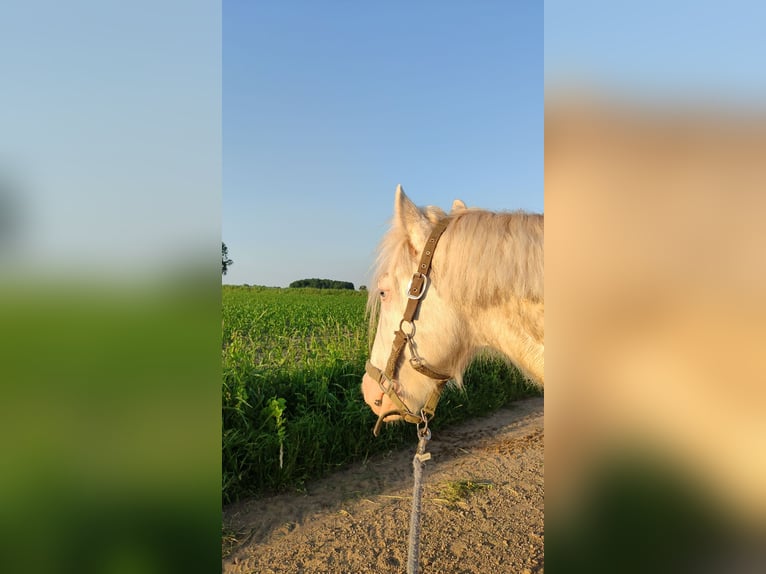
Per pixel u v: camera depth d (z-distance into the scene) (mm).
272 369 5199
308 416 4328
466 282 1938
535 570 2957
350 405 4656
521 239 1897
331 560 3059
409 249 2125
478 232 1955
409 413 2182
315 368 5324
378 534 3361
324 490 4031
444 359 2059
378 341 2227
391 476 4340
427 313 2043
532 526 3473
